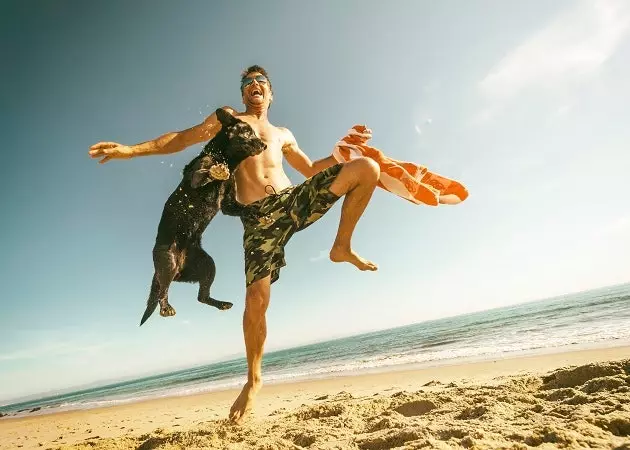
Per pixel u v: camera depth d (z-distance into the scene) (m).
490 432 1.81
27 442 6.27
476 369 6.21
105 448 3.61
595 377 2.69
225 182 2.92
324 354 27.03
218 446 2.52
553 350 7.39
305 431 2.53
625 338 7.24
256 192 3.09
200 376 28.53
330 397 5.31
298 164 3.77
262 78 3.52
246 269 2.93
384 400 3.37
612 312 15.42
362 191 2.86
